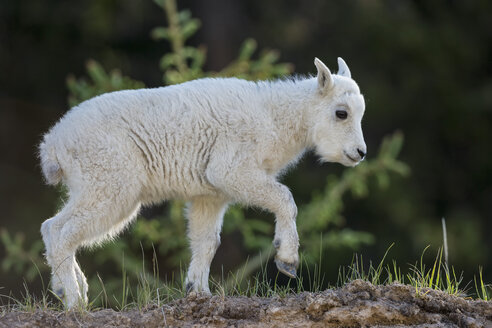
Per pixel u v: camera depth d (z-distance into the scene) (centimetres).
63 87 6944
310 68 7062
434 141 7488
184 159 2586
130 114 2541
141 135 2536
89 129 2498
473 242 6900
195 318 2308
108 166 2484
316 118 2741
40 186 6781
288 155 2777
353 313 2241
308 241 4641
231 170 2595
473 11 7738
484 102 7475
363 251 6425
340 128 2736
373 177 6650
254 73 4434
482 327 2205
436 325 2214
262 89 2728
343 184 4709
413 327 2219
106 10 6731
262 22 7200
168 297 2584
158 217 4672
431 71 7388
